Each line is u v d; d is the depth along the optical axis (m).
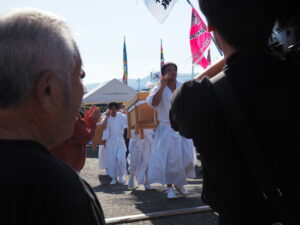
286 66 1.13
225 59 1.25
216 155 1.13
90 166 11.09
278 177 1.04
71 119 1.01
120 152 7.78
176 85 5.29
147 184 6.29
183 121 1.21
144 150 6.35
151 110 5.50
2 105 0.88
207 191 1.22
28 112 0.90
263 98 1.08
